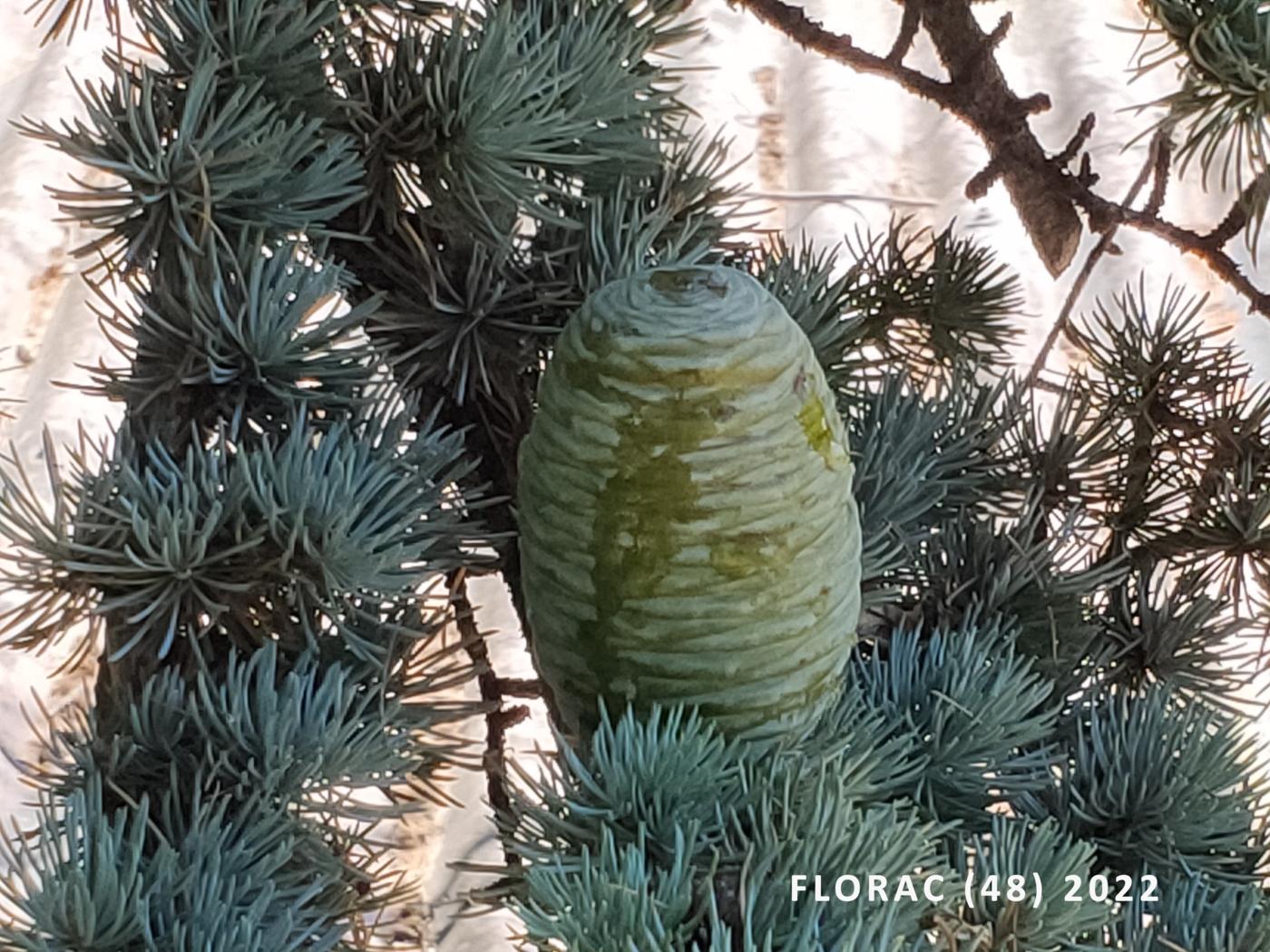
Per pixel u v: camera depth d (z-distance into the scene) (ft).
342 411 0.99
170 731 0.92
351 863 1.03
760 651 0.86
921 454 1.15
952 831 0.98
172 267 0.96
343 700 0.93
